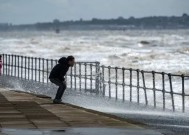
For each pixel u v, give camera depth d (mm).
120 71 78562
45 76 61844
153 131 20797
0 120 23828
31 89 43344
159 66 96812
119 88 50750
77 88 46281
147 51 163500
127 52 159125
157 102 39969
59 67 31453
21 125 22250
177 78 66812
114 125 22359
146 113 29656
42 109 28203
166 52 146250
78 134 19891
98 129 21219
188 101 41719
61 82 31406
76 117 24906
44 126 22000
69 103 33469
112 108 32062
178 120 26453
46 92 41062
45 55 158000
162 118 27266
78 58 137125
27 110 27750
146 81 63656
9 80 51250
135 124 22922
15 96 35531
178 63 101250
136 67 98562
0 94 36969
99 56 144375
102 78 40562
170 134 21078
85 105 33500
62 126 22016
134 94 45938
